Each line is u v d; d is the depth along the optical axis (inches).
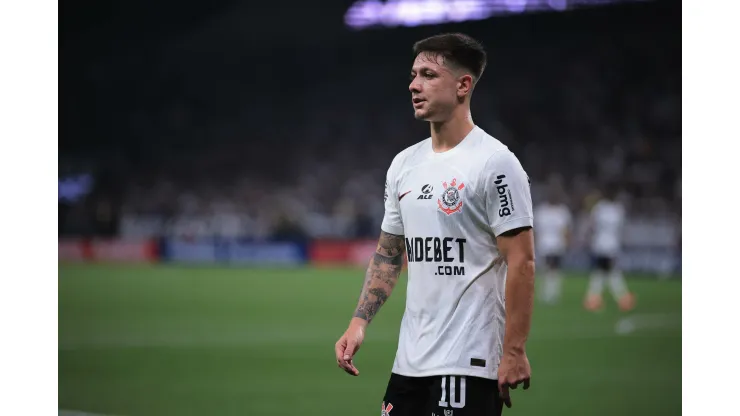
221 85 7135.8
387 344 1855.3
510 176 583.8
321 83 7003.0
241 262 4923.7
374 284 661.9
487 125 5954.7
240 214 5585.6
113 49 7150.6
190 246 4985.2
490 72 6284.5
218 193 6151.6
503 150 593.0
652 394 1299.2
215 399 1270.9
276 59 7071.9
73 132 6958.7
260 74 7121.1
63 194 6250.0
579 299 2893.7
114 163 6717.5
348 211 5172.2
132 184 6358.3
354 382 1411.2
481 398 585.3
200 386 1375.5
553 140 5708.7
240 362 1617.9
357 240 4820.4
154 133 6978.4
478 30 6318.9
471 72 609.9
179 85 7150.6
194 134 6973.4
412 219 616.4
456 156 605.3
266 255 4881.9
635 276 3996.1
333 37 6909.5
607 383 1389.0
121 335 2000.5
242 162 6574.8
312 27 6914.4
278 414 1170.6
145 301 2785.4
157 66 7170.3
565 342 1871.3
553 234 2837.1
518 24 6220.5
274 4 6909.5
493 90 6190.9
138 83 7135.8
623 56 5836.6
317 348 1801.2
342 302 2780.5
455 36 610.2
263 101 7062.0
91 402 1246.3
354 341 643.5
